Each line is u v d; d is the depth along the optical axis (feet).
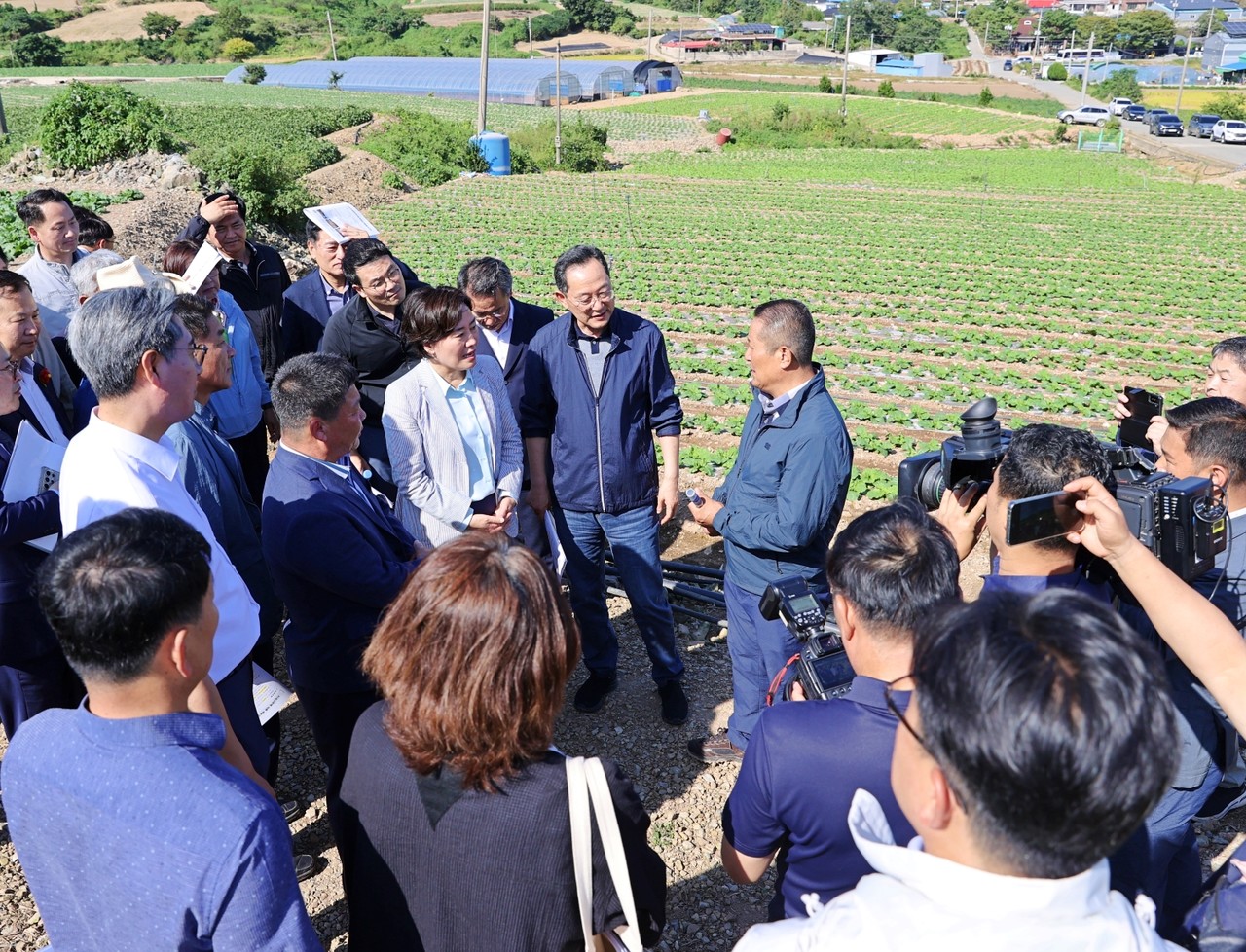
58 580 6.58
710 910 12.87
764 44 514.27
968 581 22.03
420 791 7.13
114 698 6.79
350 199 109.70
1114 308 62.90
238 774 6.97
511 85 270.67
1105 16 555.69
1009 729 4.04
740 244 87.45
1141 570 7.16
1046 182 140.67
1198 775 9.64
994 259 81.20
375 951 7.64
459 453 15.35
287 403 11.57
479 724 6.73
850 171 151.74
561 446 16.74
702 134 218.38
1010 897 4.29
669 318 59.16
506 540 7.49
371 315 17.76
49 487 12.55
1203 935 8.31
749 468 14.23
